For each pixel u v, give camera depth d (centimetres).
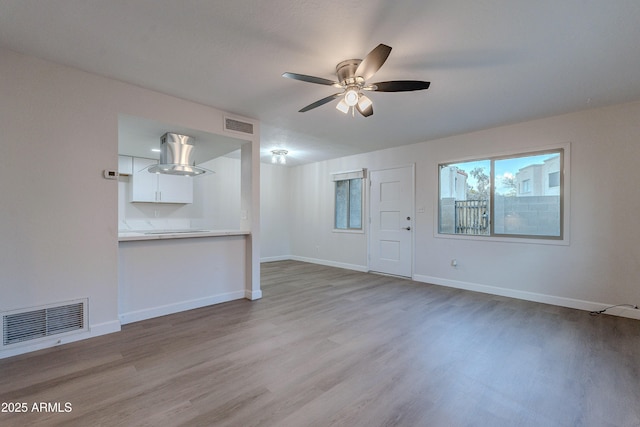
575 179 338
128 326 278
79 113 245
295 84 270
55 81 234
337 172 616
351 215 599
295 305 347
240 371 199
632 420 153
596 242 326
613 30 188
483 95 289
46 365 205
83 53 220
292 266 622
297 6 169
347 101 227
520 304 352
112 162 261
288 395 173
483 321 295
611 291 317
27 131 223
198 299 338
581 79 255
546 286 357
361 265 570
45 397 169
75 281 244
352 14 175
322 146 507
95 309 254
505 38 198
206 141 366
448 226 449
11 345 218
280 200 716
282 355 222
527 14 174
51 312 234
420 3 165
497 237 396
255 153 369
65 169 239
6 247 216
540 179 365
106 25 186
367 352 228
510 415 157
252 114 349
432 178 462
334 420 152
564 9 169
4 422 148
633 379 191
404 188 500
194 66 239
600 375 196
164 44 208
